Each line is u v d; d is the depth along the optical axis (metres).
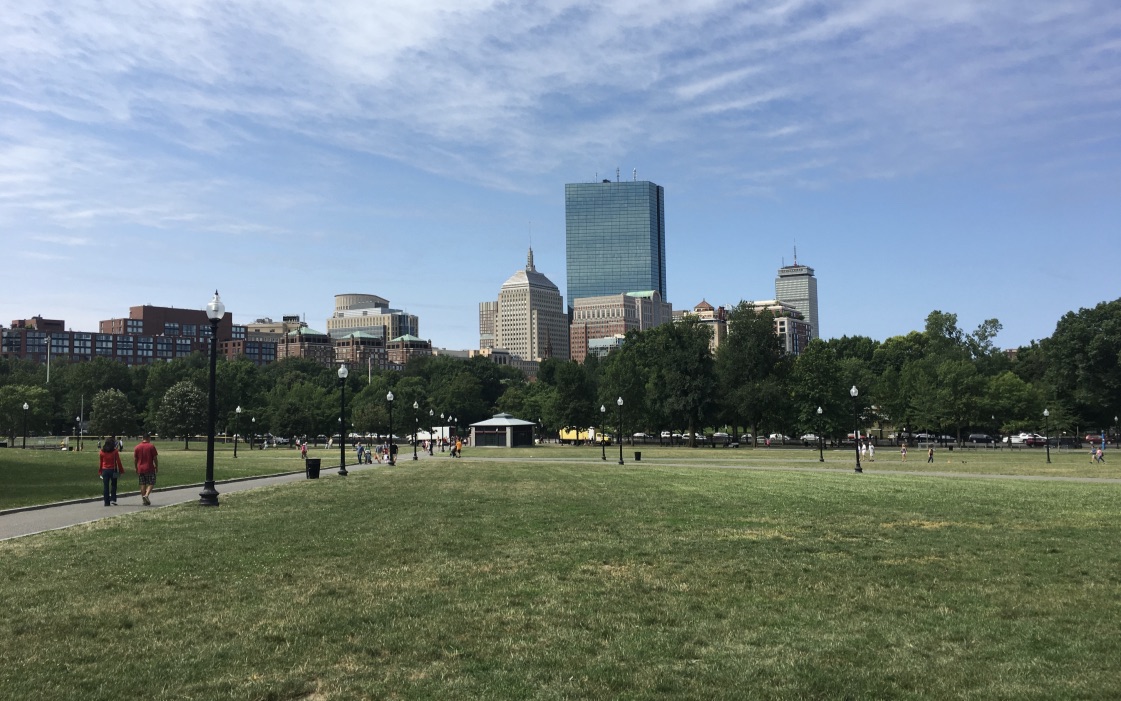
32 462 53.03
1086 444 108.88
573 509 23.53
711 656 8.73
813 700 7.43
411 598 11.39
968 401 98.75
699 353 111.25
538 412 156.38
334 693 7.57
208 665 8.37
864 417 109.19
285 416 126.94
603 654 8.79
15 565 13.86
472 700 7.38
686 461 64.25
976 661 8.55
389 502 26.09
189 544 16.36
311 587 12.11
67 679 7.92
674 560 14.43
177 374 163.75
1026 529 18.47
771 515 21.64
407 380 185.50
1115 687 7.70
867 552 15.23
